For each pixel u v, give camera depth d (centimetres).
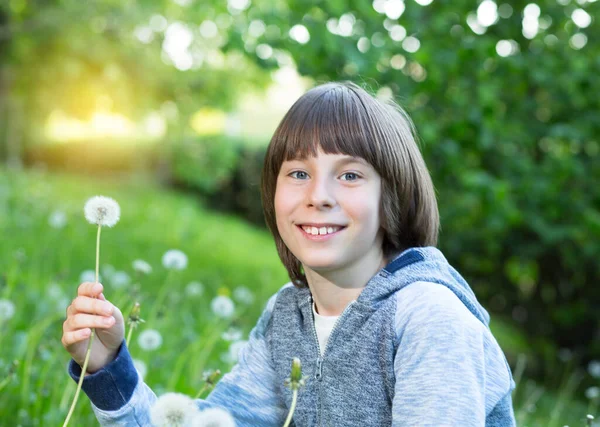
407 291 152
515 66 561
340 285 161
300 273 178
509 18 589
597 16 590
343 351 154
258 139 1752
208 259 778
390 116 165
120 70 1322
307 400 161
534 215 597
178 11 1275
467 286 167
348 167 156
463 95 559
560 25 596
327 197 153
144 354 324
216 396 181
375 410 151
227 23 661
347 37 523
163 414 125
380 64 535
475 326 145
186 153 1463
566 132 577
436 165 595
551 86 588
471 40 526
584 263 695
